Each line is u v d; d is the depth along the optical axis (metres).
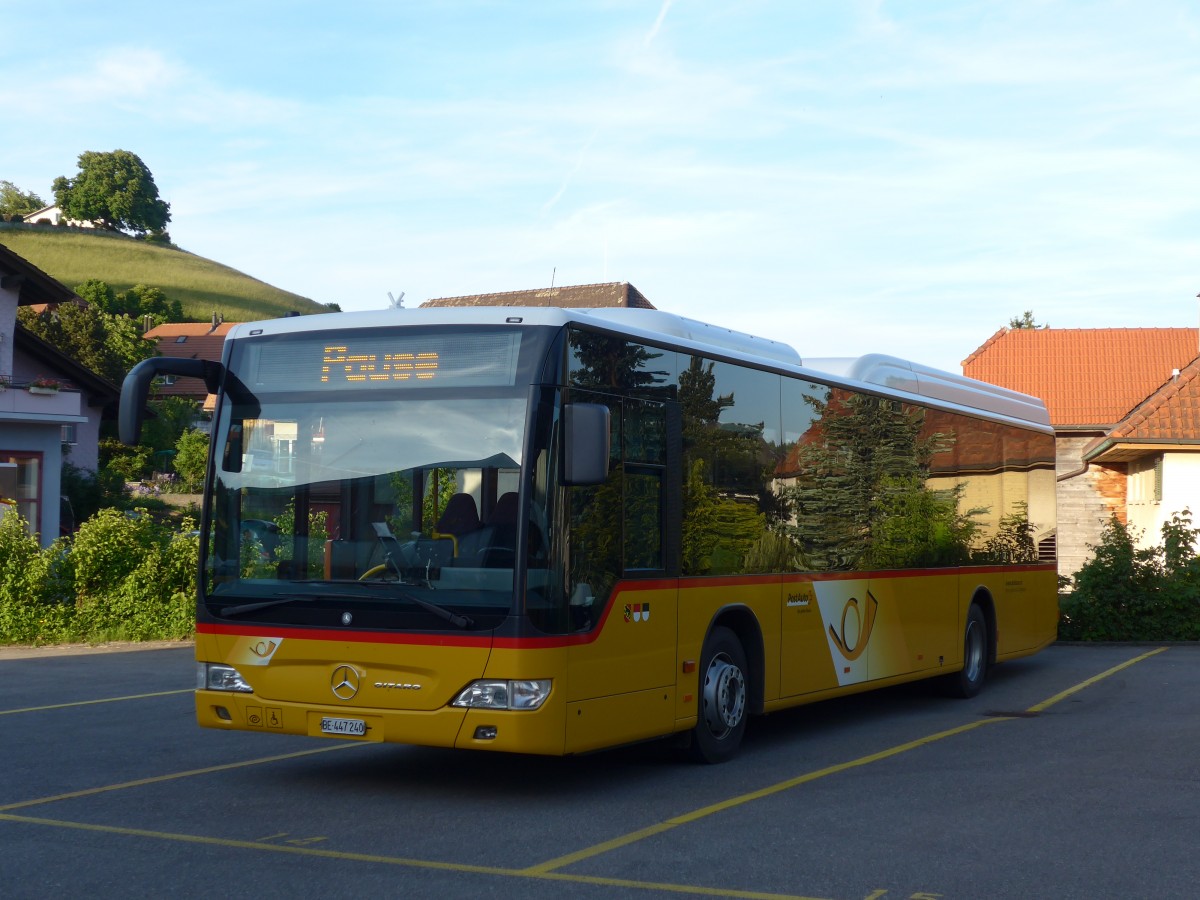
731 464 10.26
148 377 8.48
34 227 155.00
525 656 7.87
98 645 19.02
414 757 10.21
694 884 6.44
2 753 10.20
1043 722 12.68
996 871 6.75
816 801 8.58
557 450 8.20
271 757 10.15
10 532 19.97
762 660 10.52
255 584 8.61
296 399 8.71
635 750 10.67
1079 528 42.12
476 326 8.38
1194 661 19.06
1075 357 49.81
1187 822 7.95
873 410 12.84
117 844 7.20
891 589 12.95
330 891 6.25
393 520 8.30
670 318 9.95
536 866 6.78
